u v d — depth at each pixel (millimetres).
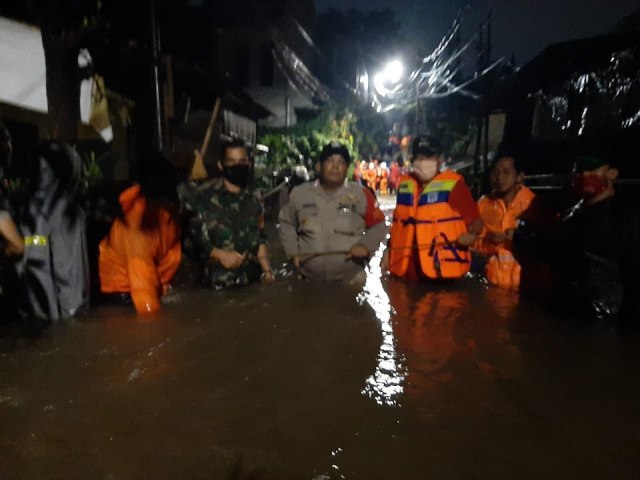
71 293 3762
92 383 2615
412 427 2188
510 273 4660
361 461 1941
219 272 4488
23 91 6012
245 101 15289
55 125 6367
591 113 6340
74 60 6559
